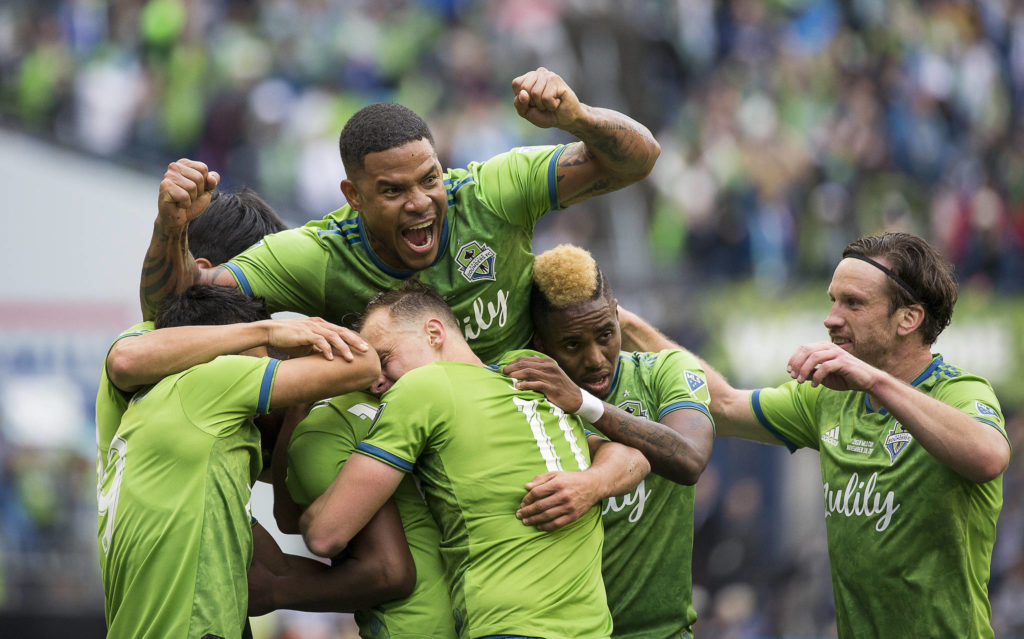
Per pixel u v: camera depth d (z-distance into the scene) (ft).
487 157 148.15
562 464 36.27
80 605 117.70
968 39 177.78
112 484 35.68
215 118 144.56
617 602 43.45
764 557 125.39
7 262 117.08
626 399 43.32
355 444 37.52
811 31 169.07
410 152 37.60
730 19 166.20
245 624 37.14
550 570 34.96
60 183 118.01
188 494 34.30
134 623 33.96
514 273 40.86
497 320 40.88
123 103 143.74
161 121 143.64
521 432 36.06
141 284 39.14
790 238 152.46
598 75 156.97
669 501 43.86
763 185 153.58
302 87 149.48
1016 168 171.53
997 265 161.99
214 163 143.84
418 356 37.27
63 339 117.39
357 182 38.19
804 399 46.01
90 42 146.51
